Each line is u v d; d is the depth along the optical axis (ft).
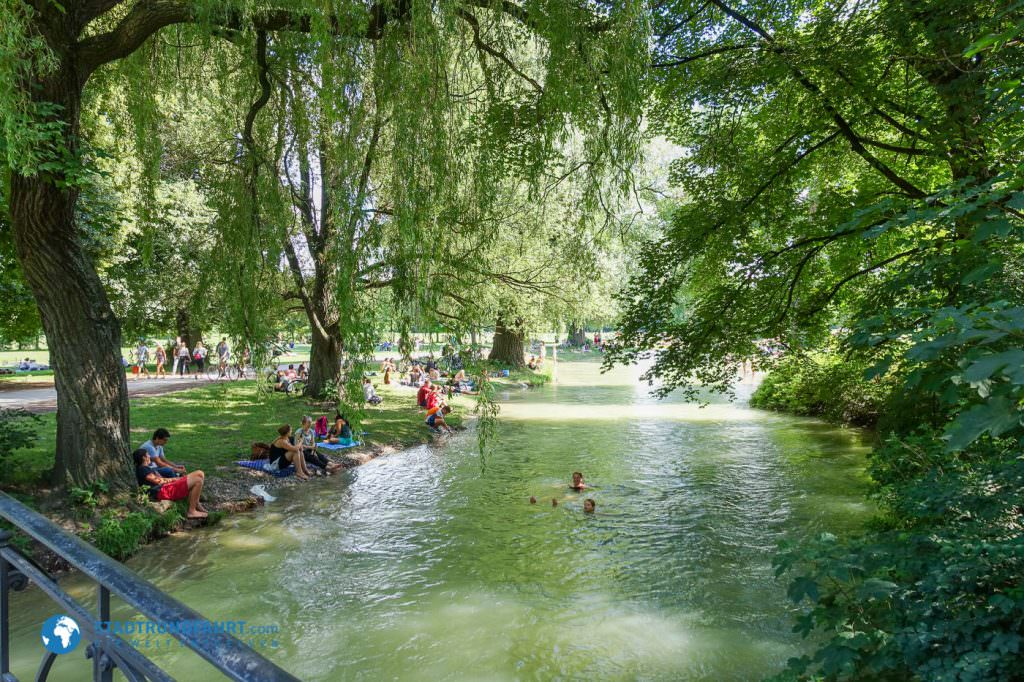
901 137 35.37
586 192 26.17
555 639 22.52
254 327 28.12
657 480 45.03
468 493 42.04
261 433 54.34
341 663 20.93
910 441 27.78
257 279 28.25
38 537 5.50
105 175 26.91
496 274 57.77
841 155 36.35
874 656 14.53
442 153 20.98
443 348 23.94
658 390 34.83
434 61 21.17
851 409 64.90
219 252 29.27
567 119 26.21
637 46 23.13
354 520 36.24
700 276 36.04
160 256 79.00
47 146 25.77
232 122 30.22
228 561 29.78
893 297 22.98
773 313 34.24
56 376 31.50
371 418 66.69
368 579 27.84
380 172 23.81
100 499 31.14
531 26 25.40
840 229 13.43
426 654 21.49
